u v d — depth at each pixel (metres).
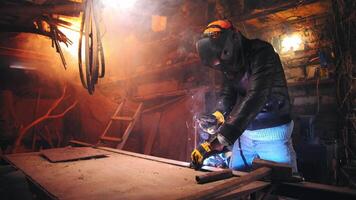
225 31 2.40
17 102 8.73
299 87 5.02
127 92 7.67
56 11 4.07
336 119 4.54
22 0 4.05
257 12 4.84
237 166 2.90
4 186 2.37
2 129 8.12
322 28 4.76
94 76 3.27
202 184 2.02
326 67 4.67
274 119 2.57
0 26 4.37
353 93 4.00
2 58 6.90
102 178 2.23
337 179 4.00
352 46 4.04
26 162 3.01
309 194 1.88
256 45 2.48
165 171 2.47
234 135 2.13
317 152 4.26
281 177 2.02
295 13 4.76
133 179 2.19
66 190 1.90
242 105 2.21
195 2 5.85
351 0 4.01
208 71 5.86
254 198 1.98
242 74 2.59
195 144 5.56
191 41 6.12
